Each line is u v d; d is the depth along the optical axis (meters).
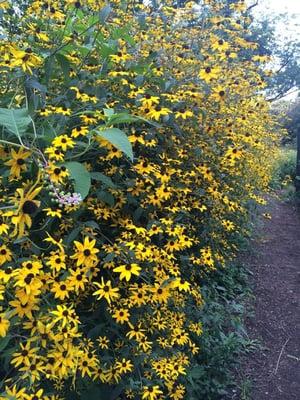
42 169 1.80
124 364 2.17
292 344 3.75
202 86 3.40
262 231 6.35
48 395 1.85
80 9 3.01
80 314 2.35
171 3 4.09
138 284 2.29
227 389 3.08
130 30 3.41
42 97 2.40
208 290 3.58
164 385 2.43
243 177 4.59
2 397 1.57
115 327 2.35
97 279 2.43
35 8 2.87
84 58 2.80
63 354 1.78
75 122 2.54
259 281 4.79
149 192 2.62
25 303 1.69
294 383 3.28
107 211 2.46
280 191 9.19
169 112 2.63
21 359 1.70
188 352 2.87
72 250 2.15
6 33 3.16
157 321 2.41
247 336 3.68
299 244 6.16
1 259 1.77
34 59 2.20
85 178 1.90
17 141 2.10
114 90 2.91
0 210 1.80
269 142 6.52
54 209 2.04
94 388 2.17
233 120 3.93
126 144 1.83
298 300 4.48
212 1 4.00
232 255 4.47
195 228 3.44
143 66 3.02
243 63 4.50
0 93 2.44
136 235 2.43
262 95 4.94
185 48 3.57
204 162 3.39
